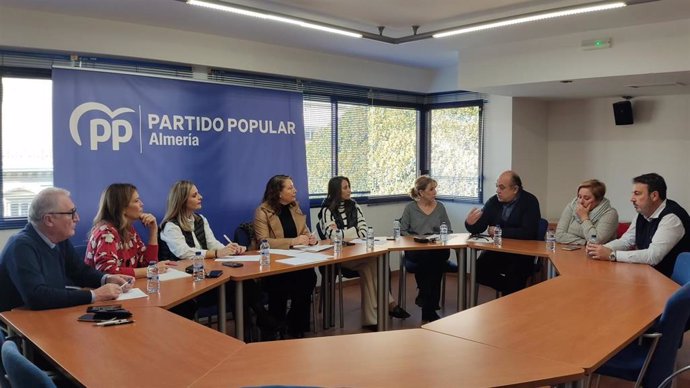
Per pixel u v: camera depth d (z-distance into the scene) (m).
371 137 6.40
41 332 2.12
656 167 5.67
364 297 4.47
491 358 1.83
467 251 4.42
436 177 6.89
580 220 4.09
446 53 5.65
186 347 1.96
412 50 5.49
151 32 4.41
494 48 5.20
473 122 6.43
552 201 6.45
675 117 5.54
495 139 6.20
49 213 2.50
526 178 6.19
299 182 5.52
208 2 3.43
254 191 5.18
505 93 5.70
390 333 2.12
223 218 4.98
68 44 4.02
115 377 1.68
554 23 4.33
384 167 6.58
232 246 3.81
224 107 4.96
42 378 1.46
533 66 4.95
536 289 2.81
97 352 1.90
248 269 3.31
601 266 3.37
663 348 2.25
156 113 4.54
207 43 4.74
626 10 3.94
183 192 3.80
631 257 3.44
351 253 3.87
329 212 4.62
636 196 3.45
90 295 2.53
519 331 2.12
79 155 4.15
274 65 5.23
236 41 4.93
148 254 3.46
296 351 1.91
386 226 6.62
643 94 5.60
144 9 3.91
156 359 1.83
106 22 4.18
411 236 4.77
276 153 5.33
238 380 1.65
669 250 3.34
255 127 5.18
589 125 6.12
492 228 4.54
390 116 6.62
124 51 4.29
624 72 4.46
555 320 2.27
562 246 4.10
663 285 2.88
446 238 4.46
